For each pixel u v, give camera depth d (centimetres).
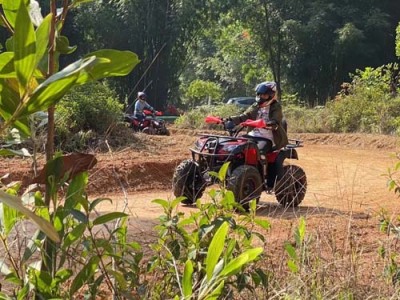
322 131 2769
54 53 257
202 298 260
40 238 289
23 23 210
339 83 4144
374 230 663
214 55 5694
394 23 4244
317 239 467
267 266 459
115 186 1122
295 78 4300
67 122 1504
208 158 961
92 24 3609
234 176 912
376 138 2325
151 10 3616
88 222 285
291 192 901
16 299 284
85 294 327
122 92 3428
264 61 4597
